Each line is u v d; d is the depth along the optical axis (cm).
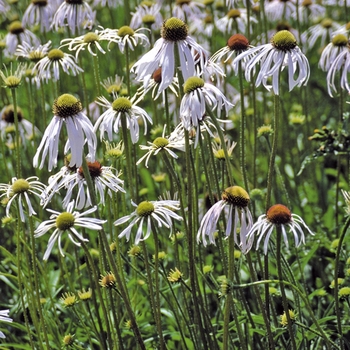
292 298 741
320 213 927
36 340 766
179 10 1095
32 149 988
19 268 592
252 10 1055
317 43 1273
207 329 589
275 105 540
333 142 703
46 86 1123
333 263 775
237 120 1086
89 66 1196
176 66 538
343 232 533
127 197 843
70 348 665
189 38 543
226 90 996
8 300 853
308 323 723
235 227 510
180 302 748
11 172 991
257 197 743
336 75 1154
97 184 573
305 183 1007
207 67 587
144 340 685
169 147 590
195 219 626
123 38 770
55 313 678
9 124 965
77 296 662
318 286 784
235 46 638
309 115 1085
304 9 1103
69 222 511
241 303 664
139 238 526
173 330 736
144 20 984
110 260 515
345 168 1009
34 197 937
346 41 787
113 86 844
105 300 631
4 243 911
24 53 882
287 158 1052
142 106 1052
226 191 516
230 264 516
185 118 518
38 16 1028
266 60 544
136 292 698
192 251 559
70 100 504
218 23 1038
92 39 741
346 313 703
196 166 686
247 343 640
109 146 654
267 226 523
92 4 1108
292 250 797
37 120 1018
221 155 638
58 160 977
